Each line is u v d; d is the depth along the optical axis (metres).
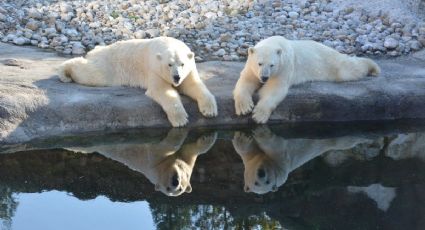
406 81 10.17
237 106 9.12
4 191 7.18
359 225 6.39
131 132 8.98
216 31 12.99
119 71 9.88
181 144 8.73
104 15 13.84
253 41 12.53
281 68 9.34
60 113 8.88
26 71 10.29
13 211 6.68
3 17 13.36
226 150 8.51
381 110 9.57
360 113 9.52
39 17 13.52
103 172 7.77
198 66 10.97
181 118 8.95
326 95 9.48
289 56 9.47
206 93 9.16
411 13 13.38
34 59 11.17
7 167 7.86
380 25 13.12
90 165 7.95
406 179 7.57
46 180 7.51
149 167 7.93
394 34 12.66
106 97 9.23
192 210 6.81
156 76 9.26
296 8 14.14
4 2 14.55
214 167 7.95
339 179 7.61
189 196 7.14
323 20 13.55
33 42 12.34
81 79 9.76
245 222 6.57
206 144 8.71
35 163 8.00
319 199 7.05
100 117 8.96
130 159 8.17
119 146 8.62
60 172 7.73
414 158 8.25
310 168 7.93
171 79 8.93
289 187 7.38
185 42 12.52
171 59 8.89
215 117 9.14
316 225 6.45
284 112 9.35
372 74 10.46
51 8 14.25
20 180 7.50
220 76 10.44
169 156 8.27
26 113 8.79
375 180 7.55
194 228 6.39
